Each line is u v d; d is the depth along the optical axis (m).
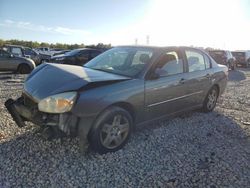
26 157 3.77
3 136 4.43
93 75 4.10
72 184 3.20
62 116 3.53
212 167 3.74
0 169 3.44
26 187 3.10
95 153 3.96
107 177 3.38
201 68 5.89
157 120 4.84
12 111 4.23
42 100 3.63
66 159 3.76
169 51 5.03
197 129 5.20
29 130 4.70
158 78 4.56
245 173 3.61
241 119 6.03
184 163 3.82
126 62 4.78
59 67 4.32
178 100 5.12
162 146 4.34
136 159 3.87
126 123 4.11
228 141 4.70
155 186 3.24
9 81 10.98
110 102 3.82
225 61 21.45
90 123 3.67
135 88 4.17
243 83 12.85
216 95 6.50
